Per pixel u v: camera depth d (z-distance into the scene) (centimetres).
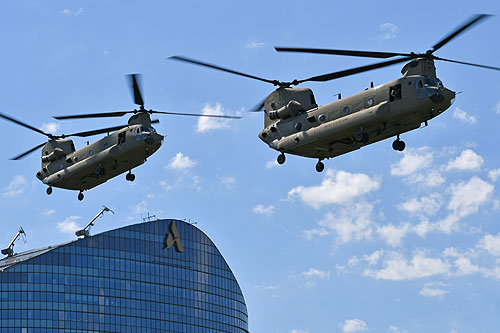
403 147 14350
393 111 13850
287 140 14900
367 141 14225
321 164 15150
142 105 16250
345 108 14338
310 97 15125
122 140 16125
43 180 17650
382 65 14025
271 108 15425
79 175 16950
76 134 16900
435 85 13775
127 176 16575
